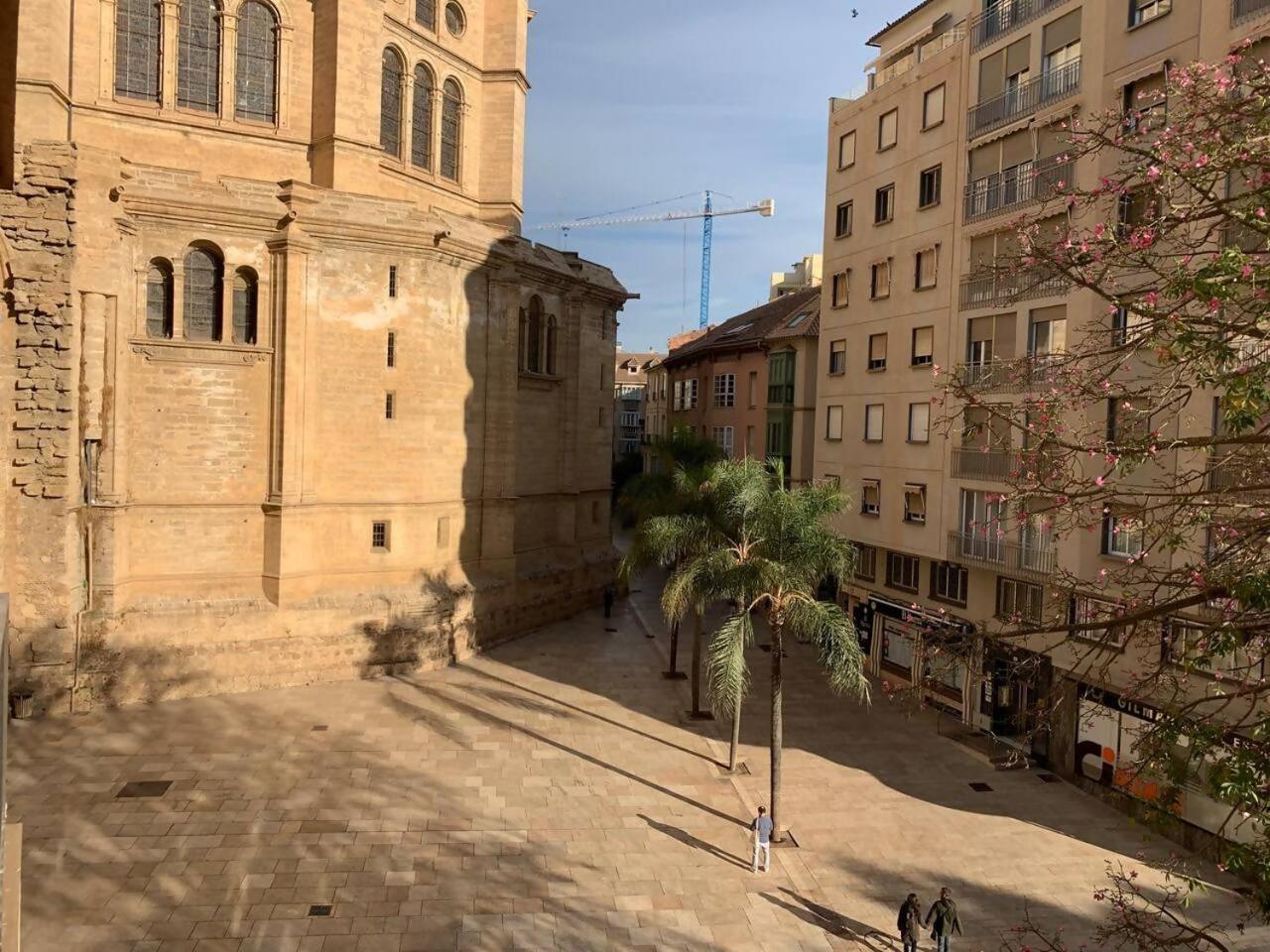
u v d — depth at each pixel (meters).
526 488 39.69
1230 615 9.28
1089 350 13.22
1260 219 8.71
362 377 31.33
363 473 31.55
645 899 16.98
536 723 26.70
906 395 29.64
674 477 28.55
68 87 29.02
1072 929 16.30
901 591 30.91
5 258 23.91
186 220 28.41
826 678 32.94
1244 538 8.76
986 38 26.53
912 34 33.84
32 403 25.19
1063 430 12.45
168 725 25.20
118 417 27.25
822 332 35.06
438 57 37.31
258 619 28.98
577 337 42.41
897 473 30.03
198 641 28.09
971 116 26.89
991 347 25.92
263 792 21.02
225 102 31.73
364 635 30.50
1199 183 9.62
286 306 29.47
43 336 25.22
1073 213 21.78
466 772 22.75
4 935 7.75
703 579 21.50
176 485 28.73
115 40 30.30
